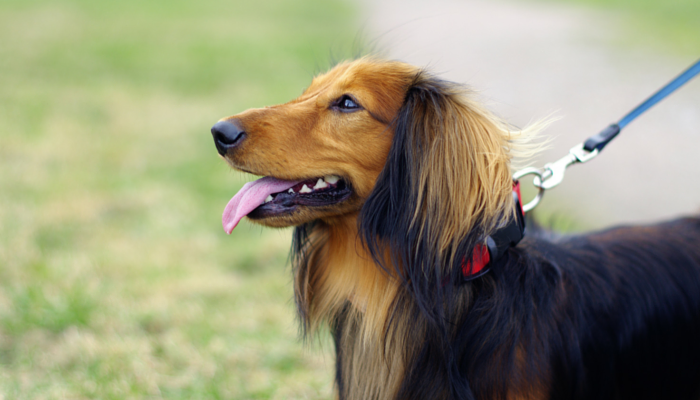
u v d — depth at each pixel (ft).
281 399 10.69
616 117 27.53
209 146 25.46
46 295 13.29
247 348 12.08
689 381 8.71
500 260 7.54
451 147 7.41
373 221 7.55
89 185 20.45
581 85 33.42
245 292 14.28
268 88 35.22
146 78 37.86
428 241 7.25
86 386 10.53
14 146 24.06
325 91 8.20
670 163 22.48
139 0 77.15
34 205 18.45
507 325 7.21
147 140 26.08
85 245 16.16
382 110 7.82
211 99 33.37
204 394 10.63
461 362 7.19
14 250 15.31
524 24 57.31
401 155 7.50
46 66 39.68
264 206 8.02
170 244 16.56
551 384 7.44
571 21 58.59
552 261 8.02
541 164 22.49
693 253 8.87
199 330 12.55
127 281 14.40
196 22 61.67
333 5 73.72
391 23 56.75
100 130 27.17
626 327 8.13
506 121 8.16
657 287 8.46
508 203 7.26
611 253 8.79
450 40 48.47
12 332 12.05
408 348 7.50
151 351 11.75
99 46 47.24
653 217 18.26
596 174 21.63
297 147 7.84
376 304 7.87
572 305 7.83
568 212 18.52
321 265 8.64
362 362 8.03
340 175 7.98
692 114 27.81
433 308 7.18
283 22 61.21
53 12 63.05
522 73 36.55
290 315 13.33
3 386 10.44
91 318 12.67
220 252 16.29
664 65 37.17
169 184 20.95
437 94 7.60
